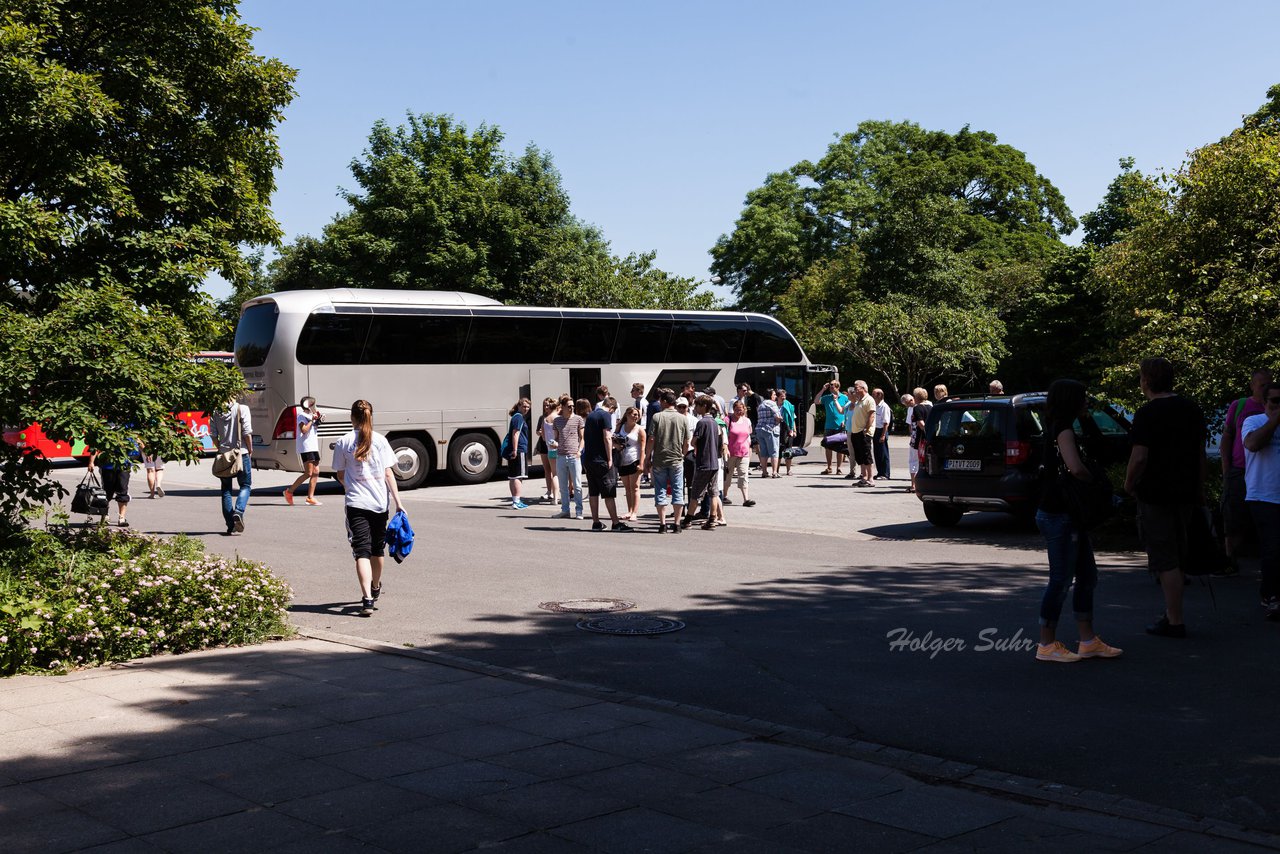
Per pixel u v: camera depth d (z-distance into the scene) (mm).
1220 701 6469
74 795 4863
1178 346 13516
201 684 6945
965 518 17125
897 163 59938
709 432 15867
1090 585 7555
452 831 4457
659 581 11227
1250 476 8789
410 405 23797
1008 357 47688
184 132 10961
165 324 9641
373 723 6051
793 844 4348
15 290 9883
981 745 5742
